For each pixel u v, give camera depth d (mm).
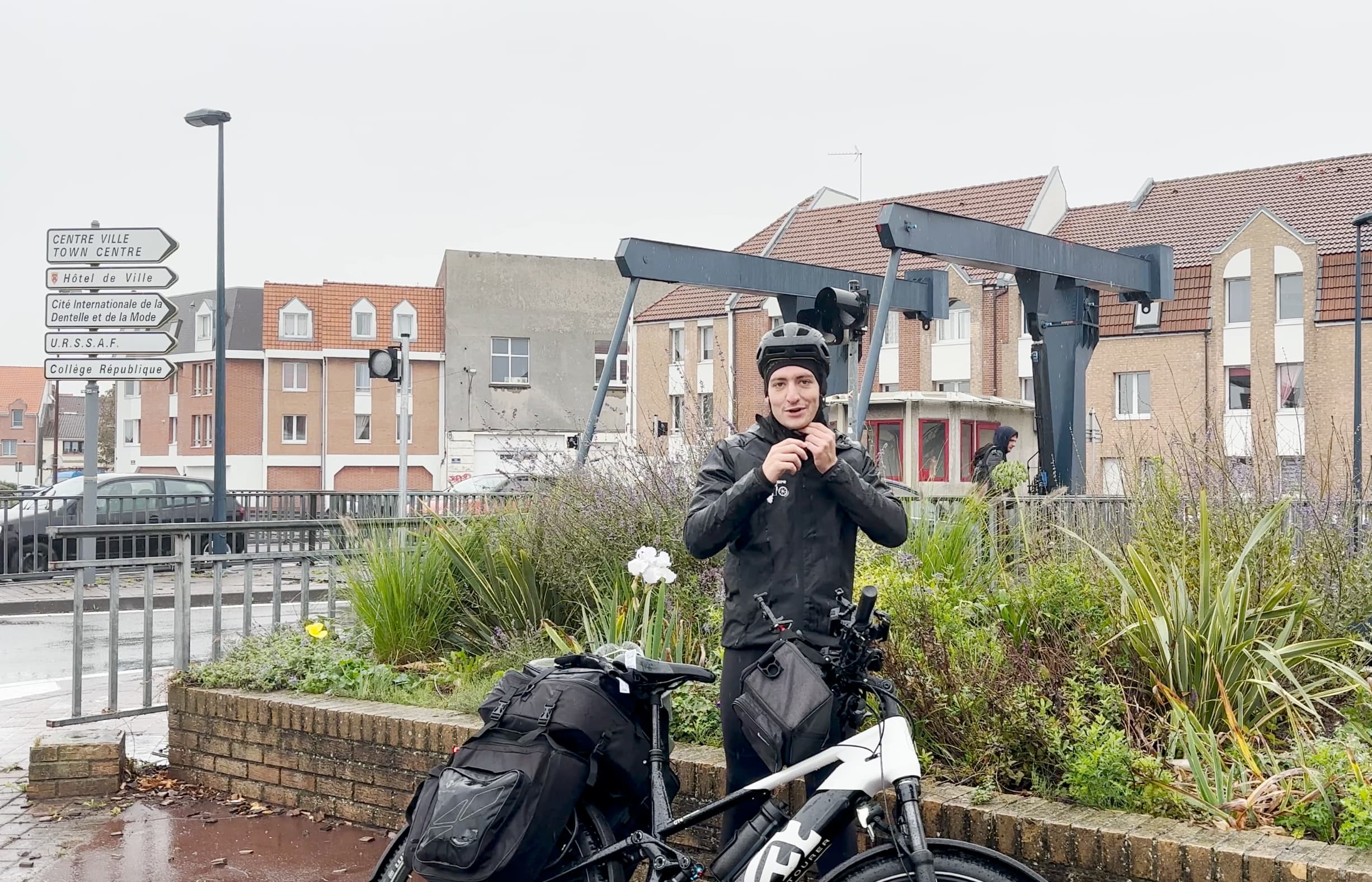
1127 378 44750
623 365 65875
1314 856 3414
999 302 45969
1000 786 4262
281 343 64438
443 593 7203
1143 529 5730
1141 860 3609
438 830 3350
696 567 6668
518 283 64438
